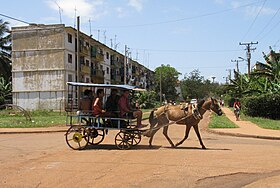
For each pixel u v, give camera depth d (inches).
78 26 1251.2
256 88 1592.0
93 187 312.8
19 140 706.2
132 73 3297.2
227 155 474.9
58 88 1856.5
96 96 566.9
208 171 374.0
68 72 1894.7
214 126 975.0
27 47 1893.5
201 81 4247.0
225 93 3189.0
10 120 1284.4
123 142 542.0
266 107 1368.1
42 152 523.8
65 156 477.4
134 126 553.3
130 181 333.4
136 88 573.6
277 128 934.4
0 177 352.8
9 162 437.7
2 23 2210.9
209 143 638.5
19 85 1900.8
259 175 359.6
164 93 3882.9
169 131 896.9
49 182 331.0
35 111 1701.5
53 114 1672.0
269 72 1476.4
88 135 555.2
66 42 1876.2
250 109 1414.9
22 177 351.9
